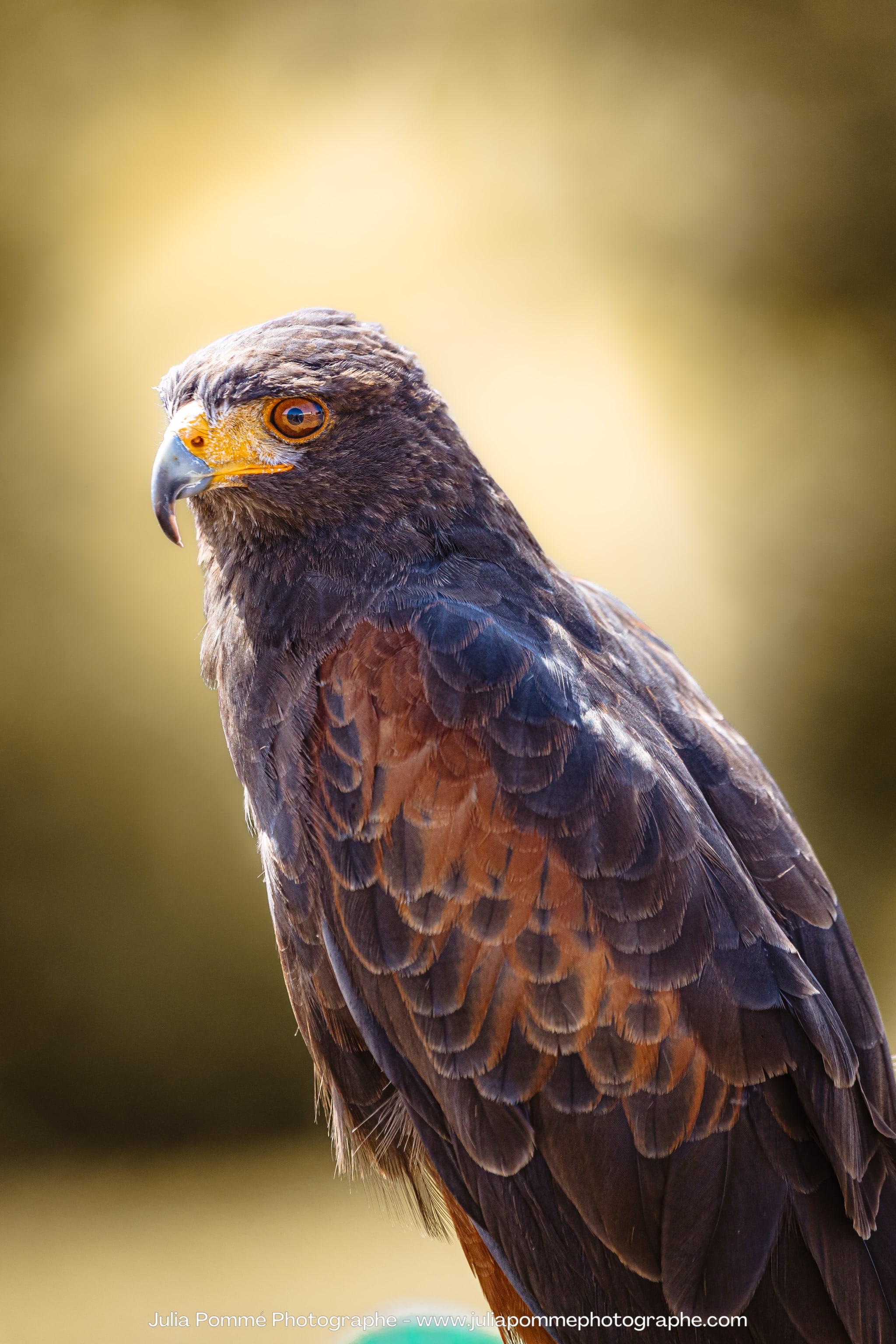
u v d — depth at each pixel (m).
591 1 15.03
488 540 5.00
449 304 13.57
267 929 13.53
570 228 14.11
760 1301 4.08
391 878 4.38
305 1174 13.27
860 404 14.49
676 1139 4.11
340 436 4.82
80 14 15.28
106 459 13.41
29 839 13.38
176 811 13.31
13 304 14.26
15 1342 10.74
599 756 4.26
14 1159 13.63
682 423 13.82
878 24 14.78
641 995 4.11
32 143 14.71
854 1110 4.25
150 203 14.43
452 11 15.00
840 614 13.97
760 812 4.73
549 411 13.27
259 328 4.99
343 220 13.89
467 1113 4.35
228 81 14.87
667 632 13.20
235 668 4.98
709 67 14.88
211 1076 13.83
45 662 13.25
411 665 4.47
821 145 14.73
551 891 4.18
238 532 5.00
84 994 13.62
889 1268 4.13
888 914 14.18
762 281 14.61
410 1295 11.16
